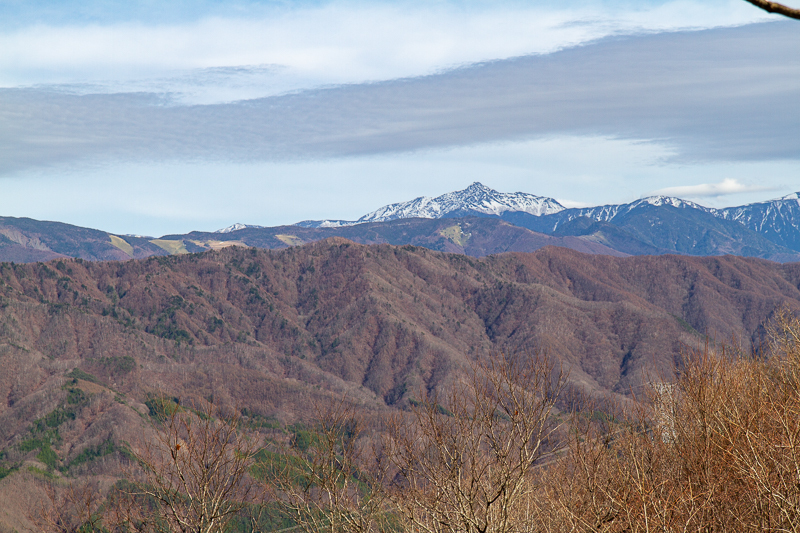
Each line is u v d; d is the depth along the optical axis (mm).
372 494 11039
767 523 9781
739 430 10656
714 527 10461
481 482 10961
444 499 10875
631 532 9656
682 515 10383
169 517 10938
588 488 10578
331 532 10625
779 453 10656
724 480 10680
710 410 11469
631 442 11516
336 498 10977
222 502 11031
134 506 11375
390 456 11703
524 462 10648
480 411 11383
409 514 10711
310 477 11375
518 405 11117
